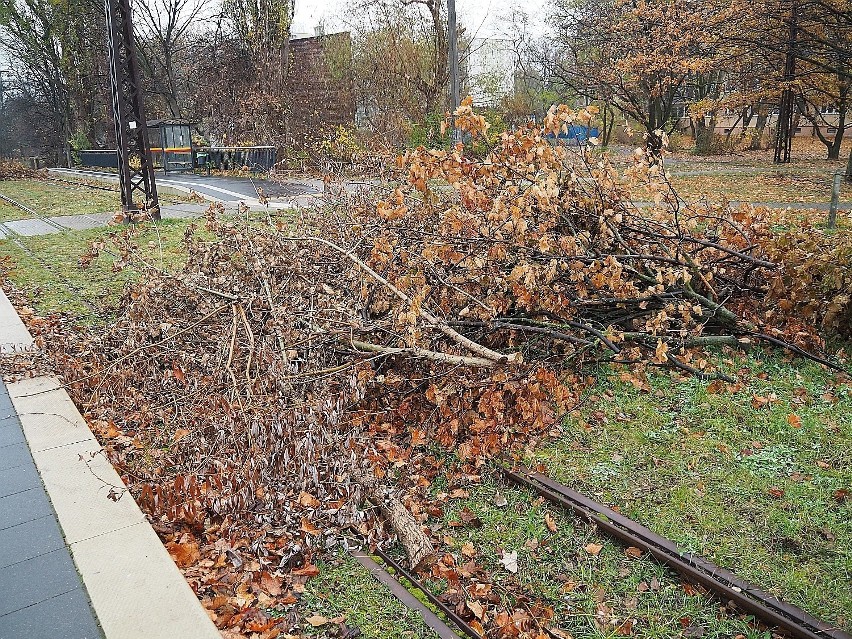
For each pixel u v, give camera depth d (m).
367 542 4.62
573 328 6.97
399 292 6.13
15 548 4.35
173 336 6.62
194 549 4.51
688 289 7.02
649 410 6.10
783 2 19.70
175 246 13.70
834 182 11.06
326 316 6.55
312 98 32.97
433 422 6.12
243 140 35.38
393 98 29.91
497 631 3.79
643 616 3.85
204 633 3.57
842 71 20.34
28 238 15.84
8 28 45.94
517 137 6.46
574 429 5.89
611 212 6.82
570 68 26.94
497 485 5.27
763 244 7.43
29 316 9.57
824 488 4.83
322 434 5.07
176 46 45.97
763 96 25.12
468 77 32.06
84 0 42.84
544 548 4.49
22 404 6.59
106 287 11.05
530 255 6.57
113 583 3.99
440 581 4.25
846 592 3.86
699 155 34.00
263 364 5.65
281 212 12.99
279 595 4.11
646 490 4.96
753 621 3.75
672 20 22.34
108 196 24.52
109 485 5.07
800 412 5.86
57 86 49.75
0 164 38.16
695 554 4.23
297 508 4.77
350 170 9.27
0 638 3.55
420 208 7.48
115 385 6.58
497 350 6.77
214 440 5.31
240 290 6.89
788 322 7.12
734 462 5.23
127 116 16.67
